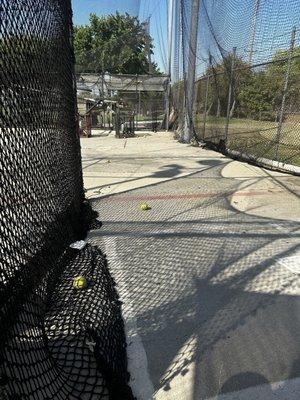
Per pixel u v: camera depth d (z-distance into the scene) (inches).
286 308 111.5
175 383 84.3
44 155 120.1
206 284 126.2
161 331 102.1
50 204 125.0
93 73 819.4
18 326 80.8
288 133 388.5
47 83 125.4
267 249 153.6
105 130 839.7
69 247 145.0
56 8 142.9
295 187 257.1
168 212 205.0
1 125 84.4
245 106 417.7
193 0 435.2
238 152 383.2
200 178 288.7
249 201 225.5
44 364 80.2
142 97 956.6
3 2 84.7
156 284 126.6
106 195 240.7
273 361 90.4
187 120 529.7
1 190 82.7
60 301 111.0
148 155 413.7
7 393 62.7
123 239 166.6
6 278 81.4
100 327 98.1
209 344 96.6
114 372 82.4
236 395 80.7
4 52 86.4
